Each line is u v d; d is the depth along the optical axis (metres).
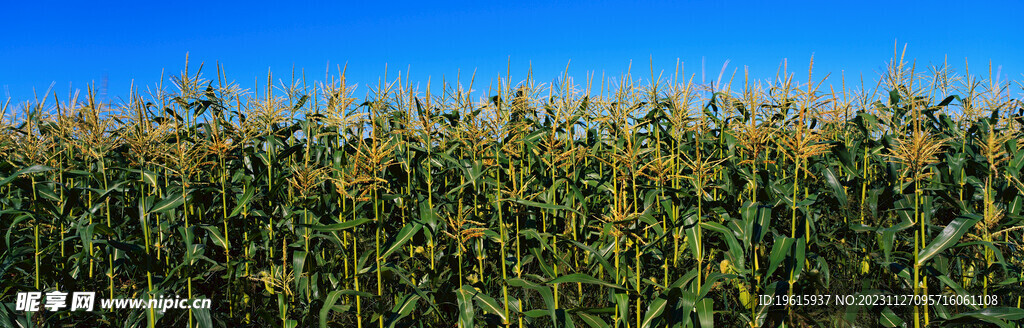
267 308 4.99
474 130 4.85
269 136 5.13
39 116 6.09
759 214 4.16
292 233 5.01
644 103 5.45
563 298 4.95
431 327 4.79
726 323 4.48
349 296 4.90
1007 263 4.43
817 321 4.18
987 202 4.26
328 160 5.52
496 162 5.09
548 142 4.55
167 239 4.82
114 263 4.88
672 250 5.10
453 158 5.11
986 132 5.26
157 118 5.62
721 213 4.36
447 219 4.67
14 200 5.11
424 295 4.15
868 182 4.99
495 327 4.43
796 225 4.94
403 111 5.49
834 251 5.09
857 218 4.95
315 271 4.81
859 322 4.54
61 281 4.81
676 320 4.06
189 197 4.61
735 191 4.98
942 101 5.48
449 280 4.88
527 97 5.54
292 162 5.73
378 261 4.32
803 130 4.62
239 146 5.45
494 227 4.86
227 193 5.11
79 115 5.22
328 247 5.48
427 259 5.29
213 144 4.68
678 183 4.52
